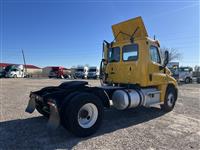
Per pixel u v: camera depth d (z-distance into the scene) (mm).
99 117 5441
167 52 8219
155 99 7852
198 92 16750
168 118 7277
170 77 8672
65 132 5438
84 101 5141
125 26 7953
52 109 5070
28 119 6527
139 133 5531
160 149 4484
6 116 6840
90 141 4879
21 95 11836
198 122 6770
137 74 7328
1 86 17594
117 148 4488
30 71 61219
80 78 40406
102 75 8422
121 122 6605
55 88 6184
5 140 4789
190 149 4527
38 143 4676
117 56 8031
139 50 7355
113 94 6840
